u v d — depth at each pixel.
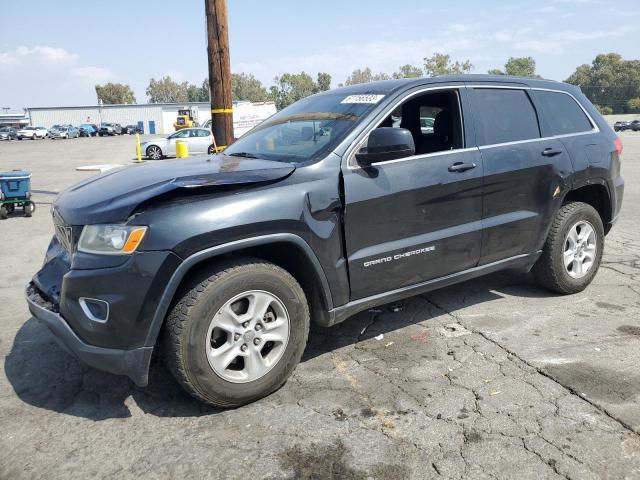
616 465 2.48
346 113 3.66
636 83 99.81
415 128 4.52
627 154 19.50
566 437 2.70
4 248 7.25
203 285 2.83
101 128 63.31
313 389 3.25
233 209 2.88
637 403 2.98
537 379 3.28
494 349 3.71
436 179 3.63
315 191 3.16
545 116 4.44
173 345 2.81
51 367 3.64
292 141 3.69
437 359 3.59
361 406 3.04
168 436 2.82
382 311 4.48
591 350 3.65
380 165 3.42
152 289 2.71
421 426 2.83
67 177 16.64
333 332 4.09
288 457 2.61
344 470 2.50
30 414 3.07
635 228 7.45
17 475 2.54
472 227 3.88
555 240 4.45
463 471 2.47
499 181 3.98
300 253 3.15
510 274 5.37
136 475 2.52
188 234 2.74
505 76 4.37
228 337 2.94
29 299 3.21
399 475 2.46
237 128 11.76
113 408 3.12
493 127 4.07
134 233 2.72
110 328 2.74
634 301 4.58
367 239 3.38
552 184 4.31
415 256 3.61
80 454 2.69
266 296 3.03
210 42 7.71
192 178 2.93
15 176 9.20
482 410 2.96
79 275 2.78
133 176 3.39
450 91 3.93
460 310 4.46
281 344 3.12
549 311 4.39
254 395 3.05
